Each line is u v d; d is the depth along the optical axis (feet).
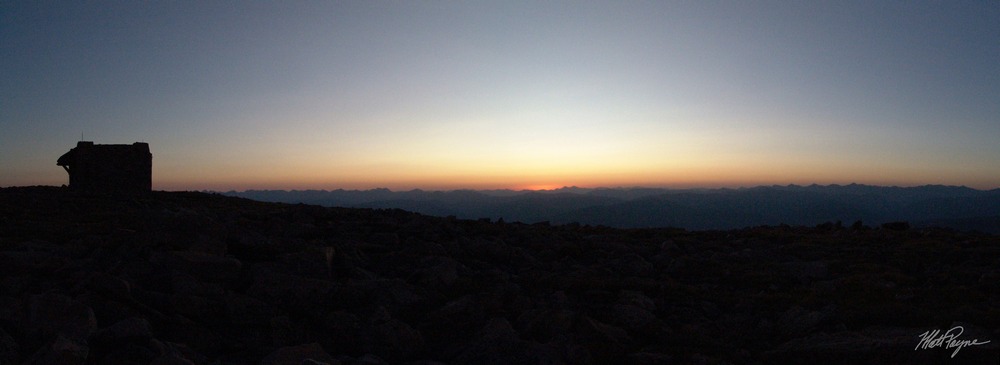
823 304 49.37
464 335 41.70
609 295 51.78
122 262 46.01
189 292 41.65
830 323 43.01
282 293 44.34
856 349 36.29
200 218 53.98
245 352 36.70
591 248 73.92
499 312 45.55
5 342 30.32
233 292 43.34
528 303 47.24
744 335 43.47
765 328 44.11
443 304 47.50
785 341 41.37
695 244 79.97
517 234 79.30
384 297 46.24
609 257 69.41
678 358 37.19
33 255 45.16
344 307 45.09
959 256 69.51
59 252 50.83
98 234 61.36
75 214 79.10
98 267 46.37
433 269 53.36
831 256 72.49
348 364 34.42
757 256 71.56
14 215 75.00
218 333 38.58
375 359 35.24
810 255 73.20
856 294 52.90
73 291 39.24
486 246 66.44
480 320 43.70
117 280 39.37
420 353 38.99
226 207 104.78
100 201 94.79
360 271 53.62
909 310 44.52
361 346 38.91
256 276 46.29
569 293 52.80
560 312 42.14
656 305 49.49
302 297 44.45
